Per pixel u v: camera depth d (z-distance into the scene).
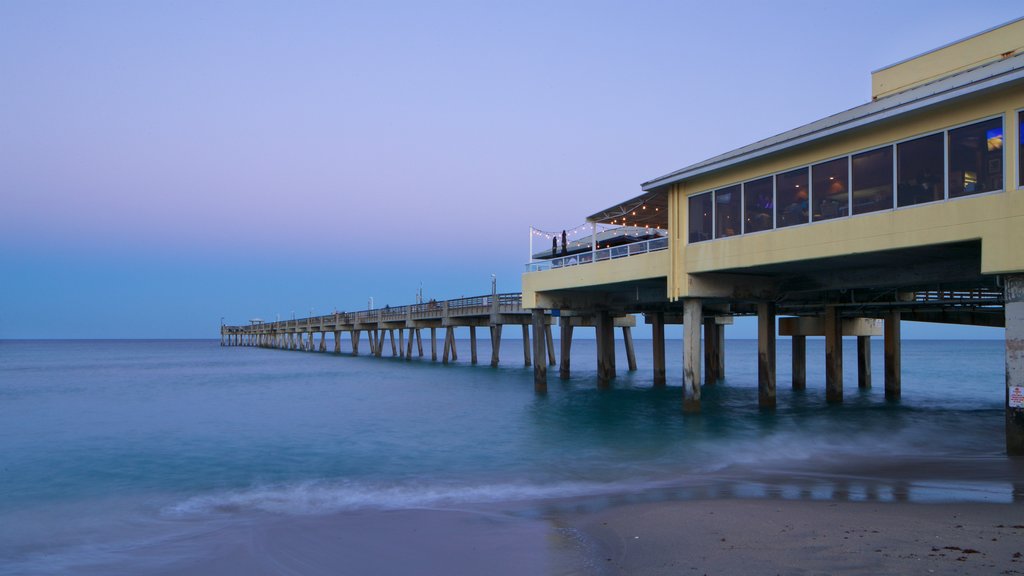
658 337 40.09
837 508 11.23
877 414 27.31
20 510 14.18
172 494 15.58
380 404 34.22
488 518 12.32
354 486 16.08
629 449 20.47
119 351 171.75
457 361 78.06
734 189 21.67
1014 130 14.45
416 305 69.69
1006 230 14.50
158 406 34.69
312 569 9.74
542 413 29.58
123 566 10.16
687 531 10.23
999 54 18.09
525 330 62.38
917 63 20.30
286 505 14.27
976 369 68.81
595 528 10.98
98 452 21.22
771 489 13.91
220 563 10.18
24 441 23.45
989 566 7.64
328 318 102.69
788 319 37.12
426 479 16.73
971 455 17.06
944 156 15.74
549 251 41.88
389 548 10.57
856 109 18.44
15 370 73.50
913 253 17.81
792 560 8.34
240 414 30.78
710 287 23.88
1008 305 14.73
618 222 31.28
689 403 24.89
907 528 9.55
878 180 17.19
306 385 47.53
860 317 34.97
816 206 18.84
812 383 46.94
